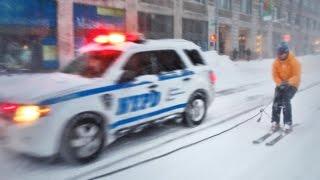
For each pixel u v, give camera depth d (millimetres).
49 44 21156
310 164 5680
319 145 6652
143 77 6730
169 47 7562
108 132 6121
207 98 8352
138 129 6703
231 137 7184
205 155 6129
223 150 6379
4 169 5512
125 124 6383
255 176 5223
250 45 48312
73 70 6699
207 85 8281
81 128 5684
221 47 42281
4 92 6285
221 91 14211
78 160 5660
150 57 7039
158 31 29969
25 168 5574
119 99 6223
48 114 5293
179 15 32312
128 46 6750
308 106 10492
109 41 6855
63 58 21766
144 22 28359
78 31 22719
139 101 6586
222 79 18312
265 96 12891
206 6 36469
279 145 6648
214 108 10258
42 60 20750
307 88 14617
